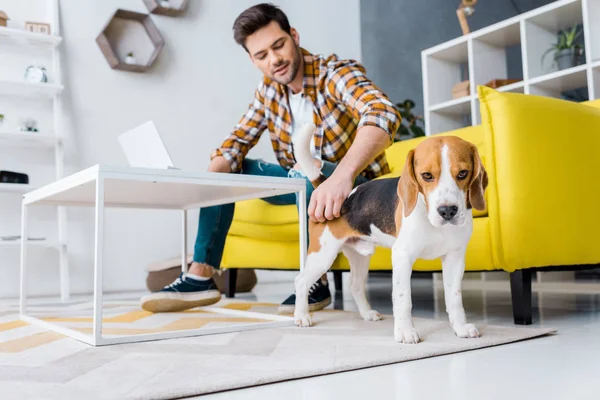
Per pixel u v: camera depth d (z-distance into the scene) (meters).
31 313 1.94
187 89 3.54
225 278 2.73
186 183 1.31
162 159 1.52
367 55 4.53
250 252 2.48
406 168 1.17
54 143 3.01
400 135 3.96
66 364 1.00
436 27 4.07
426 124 3.57
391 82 4.38
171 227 3.40
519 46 3.53
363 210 1.35
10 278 2.92
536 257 1.46
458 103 3.40
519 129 1.47
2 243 2.67
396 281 1.21
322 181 1.52
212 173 1.34
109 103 3.26
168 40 3.49
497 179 1.47
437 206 1.08
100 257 1.20
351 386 0.85
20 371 0.95
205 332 1.32
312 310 1.81
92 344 1.20
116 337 1.22
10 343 1.25
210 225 1.81
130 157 1.68
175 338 1.27
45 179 3.06
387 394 0.80
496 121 1.48
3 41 2.98
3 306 2.32
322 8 4.32
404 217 1.20
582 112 1.65
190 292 1.77
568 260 1.54
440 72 3.65
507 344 1.19
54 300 2.72
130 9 3.38
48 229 3.04
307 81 1.81
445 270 1.28
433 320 1.50
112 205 1.92
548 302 2.04
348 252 1.56
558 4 2.92
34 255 2.99
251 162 2.05
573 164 1.57
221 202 1.76
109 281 3.18
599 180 1.64
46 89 2.94
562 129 1.56
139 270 3.27
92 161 3.18
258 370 0.93
